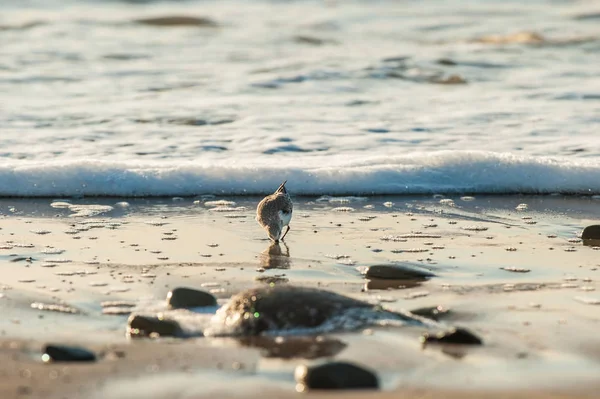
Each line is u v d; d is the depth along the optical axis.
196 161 30.84
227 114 39.38
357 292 18.14
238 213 26.11
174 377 13.14
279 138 34.88
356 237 23.17
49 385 12.77
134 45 59.00
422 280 19.11
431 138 34.88
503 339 15.12
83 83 46.78
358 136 35.28
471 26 66.94
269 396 12.31
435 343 14.80
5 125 36.78
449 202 27.47
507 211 26.33
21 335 15.31
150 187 28.39
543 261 20.73
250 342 14.87
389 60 53.22
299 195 28.36
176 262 20.64
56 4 76.69
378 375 13.29
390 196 28.30
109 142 34.25
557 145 33.41
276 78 48.00
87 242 22.53
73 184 28.34
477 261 20.73
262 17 71.94
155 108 40.62
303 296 16.00
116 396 12.35
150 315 16.28
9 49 56.41
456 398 12.31
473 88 45.56
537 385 12.91
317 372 12.67
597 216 25.70
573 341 15.03
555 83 46.12
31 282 18.80
